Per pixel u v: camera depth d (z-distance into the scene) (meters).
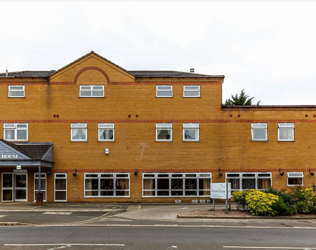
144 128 25.86
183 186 25.61
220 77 26.14
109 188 25.47
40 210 20.03
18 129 25.53
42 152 24.20
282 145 26.00
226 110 26.12
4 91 25.72
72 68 26.03
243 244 10.65
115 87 26.02
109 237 11.55
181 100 26.08
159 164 25.70
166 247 10.07
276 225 15.16
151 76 26.02
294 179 25.81
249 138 25.98
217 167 25.75
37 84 25.89
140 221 16.08
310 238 11.86
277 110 26.23
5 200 25.09
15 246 10.09
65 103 25.80
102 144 25.69
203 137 25.91
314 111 26.27
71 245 10.24
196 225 14.79
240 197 19.22
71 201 25.22
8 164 22.28
